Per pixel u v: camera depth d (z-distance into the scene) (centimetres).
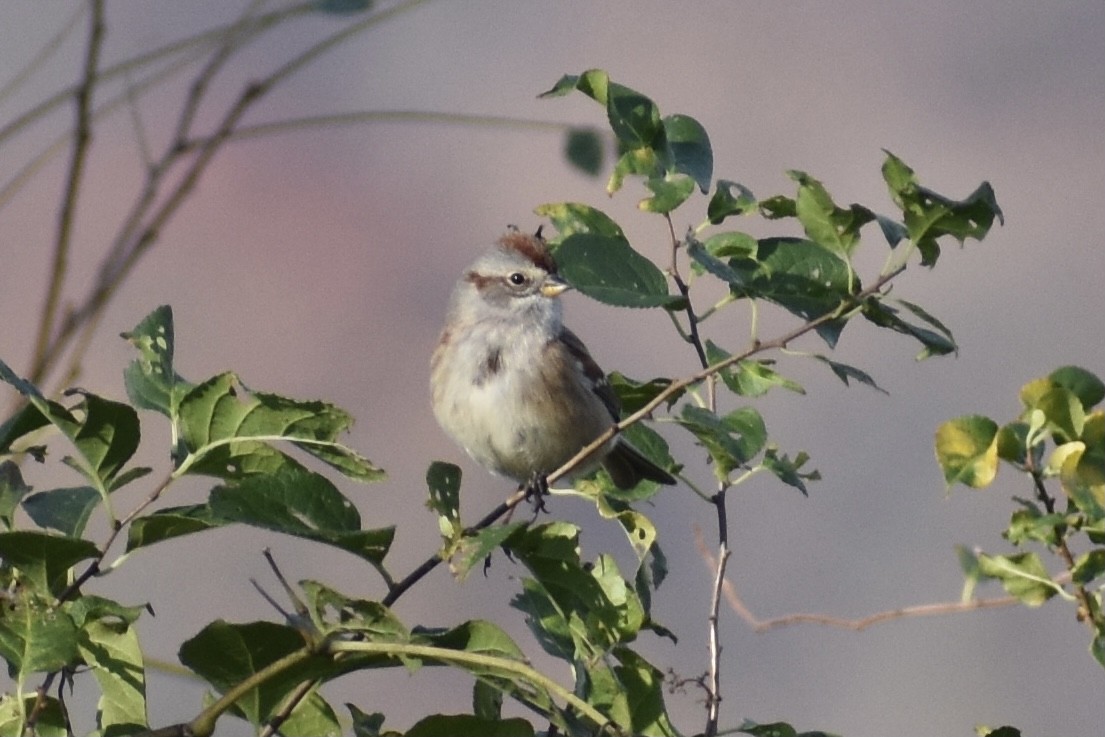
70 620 552
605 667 611
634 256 644
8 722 577
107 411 553
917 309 623
